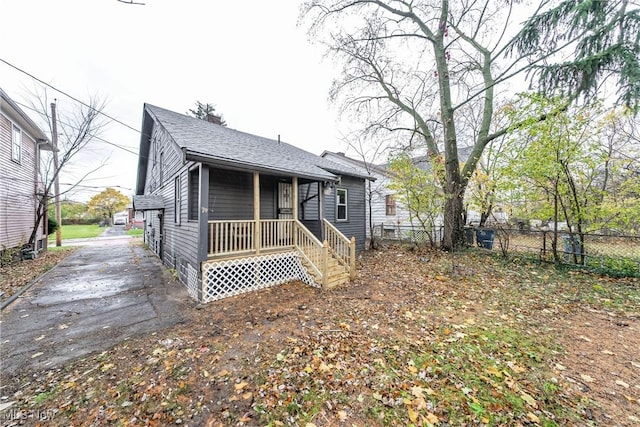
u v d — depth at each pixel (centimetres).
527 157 659
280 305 484
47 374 276
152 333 375
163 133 938
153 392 243
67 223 3553
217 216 714
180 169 716
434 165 929
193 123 833
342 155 1756
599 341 320
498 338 333
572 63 672
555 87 702
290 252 662
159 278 723
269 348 321
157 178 1048
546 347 309
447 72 947
